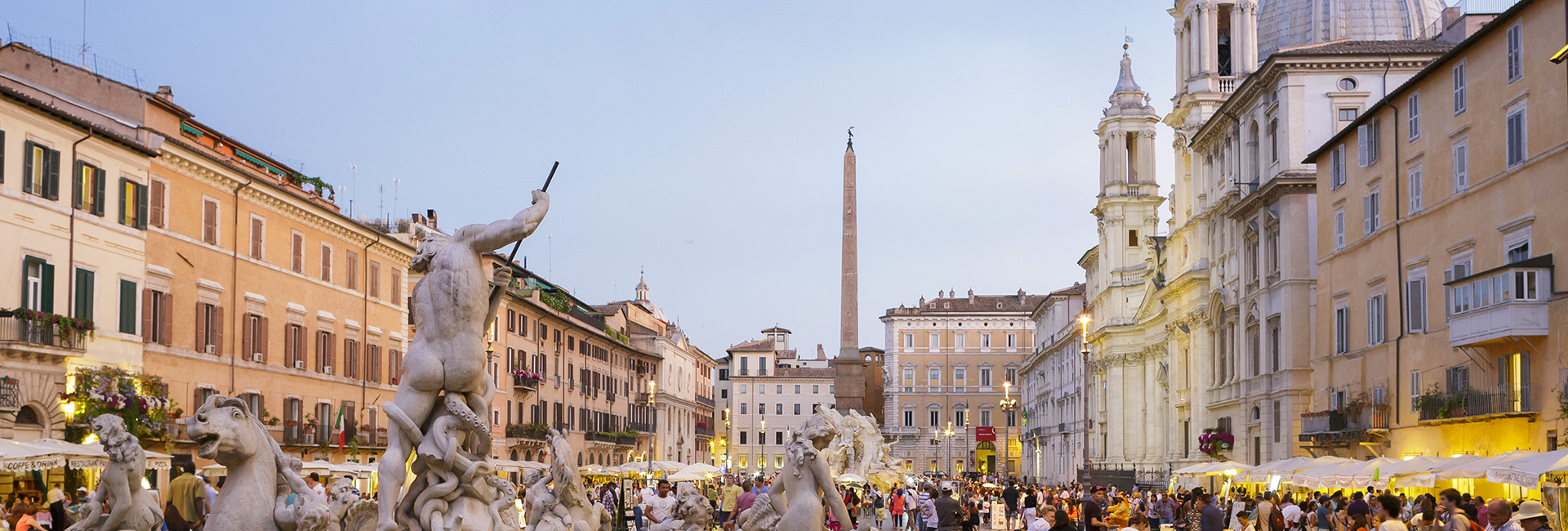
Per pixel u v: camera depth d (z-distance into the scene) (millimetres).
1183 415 76875
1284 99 56406
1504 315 36062
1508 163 37969
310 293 57562
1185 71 73688
